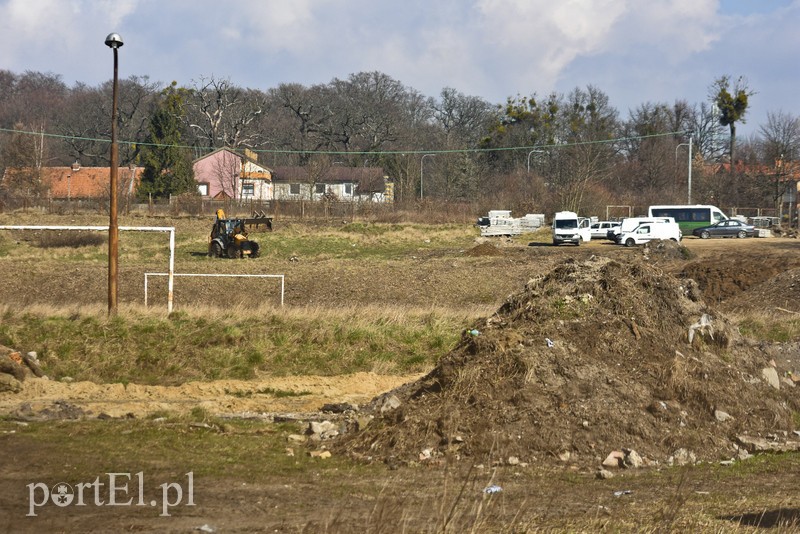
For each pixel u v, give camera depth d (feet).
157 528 60.44
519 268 351.46
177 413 109.19
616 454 90.02
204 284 302.45
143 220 533.96
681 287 119.96
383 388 140.15
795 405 110.42
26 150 652.89
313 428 99.91
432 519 62.54
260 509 67.00
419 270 343.46
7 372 129.49
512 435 91.56
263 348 157.79
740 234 536.83
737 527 63.00
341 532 59.16
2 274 312.09
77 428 95.04
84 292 284.20
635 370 104.01
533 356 100.73
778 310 240.53
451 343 166.50
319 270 339.36
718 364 109.81
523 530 60.49
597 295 112.37
